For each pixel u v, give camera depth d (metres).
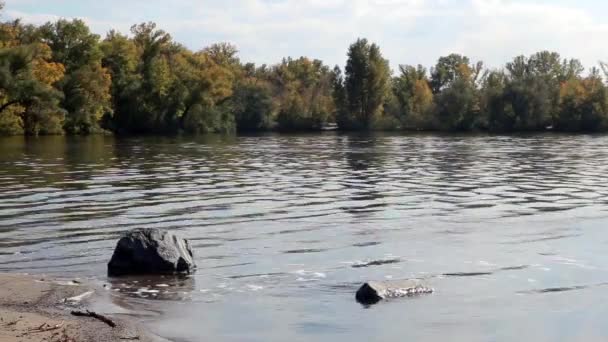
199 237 22.08
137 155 62.81
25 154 62.84
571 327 13.01
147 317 13.60
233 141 93.88
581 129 129.62
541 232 22.81
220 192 34.09
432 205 29.50
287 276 16.92
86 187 35.97
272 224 24.59
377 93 141.12
